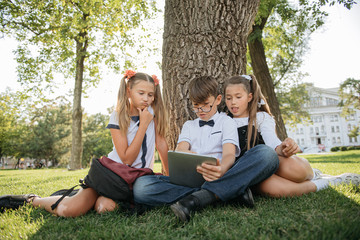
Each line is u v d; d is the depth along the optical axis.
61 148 33.91
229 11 2.78
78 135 12.41
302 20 10.05
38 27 10.40
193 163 1.72
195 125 2.30
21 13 10.19
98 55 12.76
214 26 2.76
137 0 9.93
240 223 1.40
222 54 2.75
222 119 2.20
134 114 2.29
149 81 2.21
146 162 2.18
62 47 10.87
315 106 56.97
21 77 12.26
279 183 1.92
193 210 1.57
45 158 34.31
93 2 9.16
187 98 2.73
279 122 9.01
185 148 2.21
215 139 2.14
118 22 10.84
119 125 2.11
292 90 18.77
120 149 2.06
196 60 2.74
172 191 1.81
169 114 2.88
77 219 1.67
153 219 1.58
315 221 1.33
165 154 2.38
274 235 1.15
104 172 1.79
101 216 1.67
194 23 2.78
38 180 5.56
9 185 4.77
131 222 1.55
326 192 2.00
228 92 2.22
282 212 1.55
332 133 55.69
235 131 2.08
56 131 33.69
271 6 8.92
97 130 40.22
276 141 2.06
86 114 36.78
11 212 1.98
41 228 1.52
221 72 2.72
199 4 2.78
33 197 2.16
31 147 32.41
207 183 1.72
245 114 2.33
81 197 1.81
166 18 3.05
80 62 12.74
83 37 12.25
